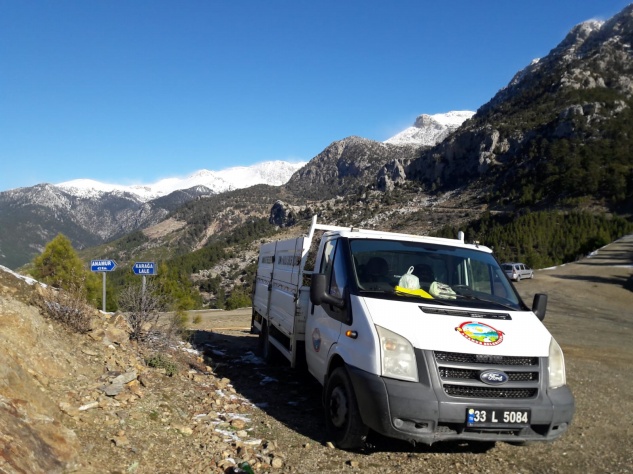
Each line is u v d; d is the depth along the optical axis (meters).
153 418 5.10
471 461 4.98
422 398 4.41
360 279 5.62
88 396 5.03
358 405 4.78
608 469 4.97
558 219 118.00
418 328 4.75
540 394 4.65
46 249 23.00
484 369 4.56
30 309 5.81
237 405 6.26
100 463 3.91
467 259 6.11
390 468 4.71
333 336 5.65
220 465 4.38
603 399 7.77
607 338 16.25
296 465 4.63
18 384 4.08
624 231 98.56
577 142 194.75
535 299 5.79
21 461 3.25
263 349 9.77
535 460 5.11
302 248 7.43
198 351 9.36
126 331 7.63
